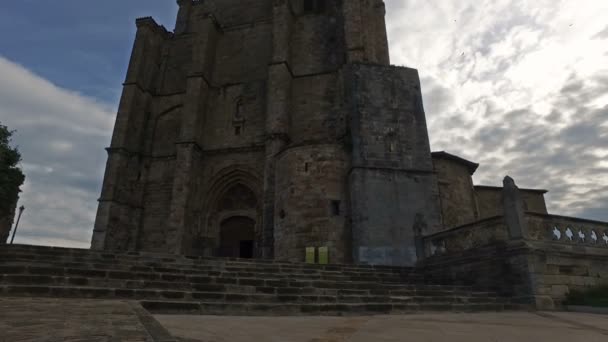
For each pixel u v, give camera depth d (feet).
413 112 73.67
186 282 26.45
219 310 22.49
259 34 106.32
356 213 63.31
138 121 98.84
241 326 16.99
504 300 33.83
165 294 23.49
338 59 96.63
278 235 68.64
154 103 104.53
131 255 35.50
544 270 34.19
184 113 91.91
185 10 119.96
